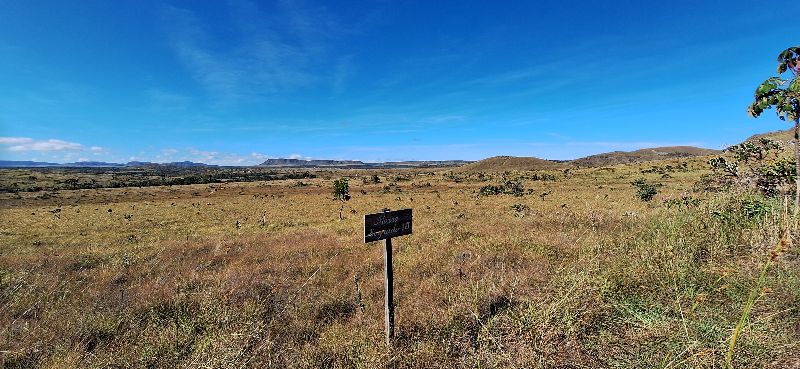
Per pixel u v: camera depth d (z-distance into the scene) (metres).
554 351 3.06
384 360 3.34
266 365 3.42
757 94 4.54
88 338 4.31
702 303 3.32
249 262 8.94
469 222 13.72
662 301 3.64
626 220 8.59
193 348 3.67
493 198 36.16
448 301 4.61
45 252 14.63
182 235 20.23
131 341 4.06
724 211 5.57
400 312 4.53
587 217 10.55
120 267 8.88
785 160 5.62
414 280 5.94
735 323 2.85
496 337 3.42
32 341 4.09
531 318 3.54
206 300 4.77
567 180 59.62
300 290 5.50
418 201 38.75
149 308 5.04
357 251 9.10
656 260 4.48
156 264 8.77
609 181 53.66
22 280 6.24
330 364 3.54
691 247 4.73
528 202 28.89
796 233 3.88
